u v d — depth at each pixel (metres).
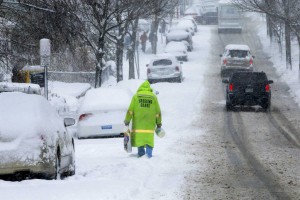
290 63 98.94
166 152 34.66
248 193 23.97
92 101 45.41
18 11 57.78
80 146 39.06
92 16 64.06
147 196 22.73
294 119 54.00
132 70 85.94
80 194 21.69
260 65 109.75
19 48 58.38
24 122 23.69
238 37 156.50
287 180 26.88
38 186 22.69
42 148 23.47
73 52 63.94
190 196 23.16
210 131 46.09
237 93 58.88
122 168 28.69
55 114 26.91
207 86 82.38
